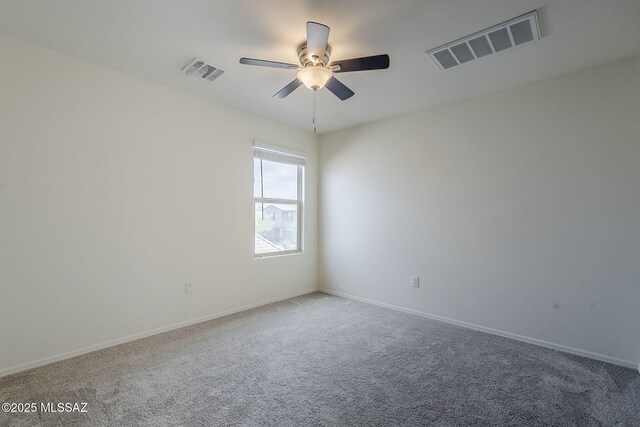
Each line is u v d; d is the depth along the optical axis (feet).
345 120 12.86
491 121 9.87
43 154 7.46
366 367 7.62
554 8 5.94
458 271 10.59
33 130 7.32
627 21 6.28
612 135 7.93
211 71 8.68
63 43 7.30
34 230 7.35
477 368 7.61
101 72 8.36
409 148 11.85
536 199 9.05
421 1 5.75
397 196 12.19
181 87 9.75
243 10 6.06
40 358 7.46
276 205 13.38
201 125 10.53
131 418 5.68
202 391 6.55
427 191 11.34
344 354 8.30
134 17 6.30
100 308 8.41
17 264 7.13
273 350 8.50
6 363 7.02
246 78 9.11
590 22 6.33
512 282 9.48
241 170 11.75
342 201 14.08
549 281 8.84
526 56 7.66
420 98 10.39
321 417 5.78
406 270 11.91
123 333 8.84
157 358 7.96
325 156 14.80
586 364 7.84
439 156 11.03
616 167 7.88
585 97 8.27
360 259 13.41
